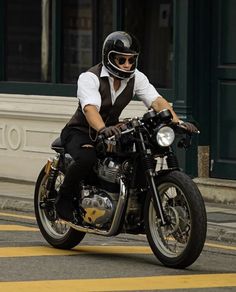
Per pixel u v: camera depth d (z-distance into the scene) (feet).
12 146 93.81
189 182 51.01
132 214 53.36
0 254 55.42
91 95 53.67
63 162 56.95
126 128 52.49
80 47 91.56
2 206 78.64
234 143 80.89
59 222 57.98
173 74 81.92
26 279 48.52
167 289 47.37
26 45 95.45
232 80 80.89
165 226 51.78
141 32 86.89
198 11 81.05
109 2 88.94
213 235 66.03
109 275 50.26
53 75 92.43
